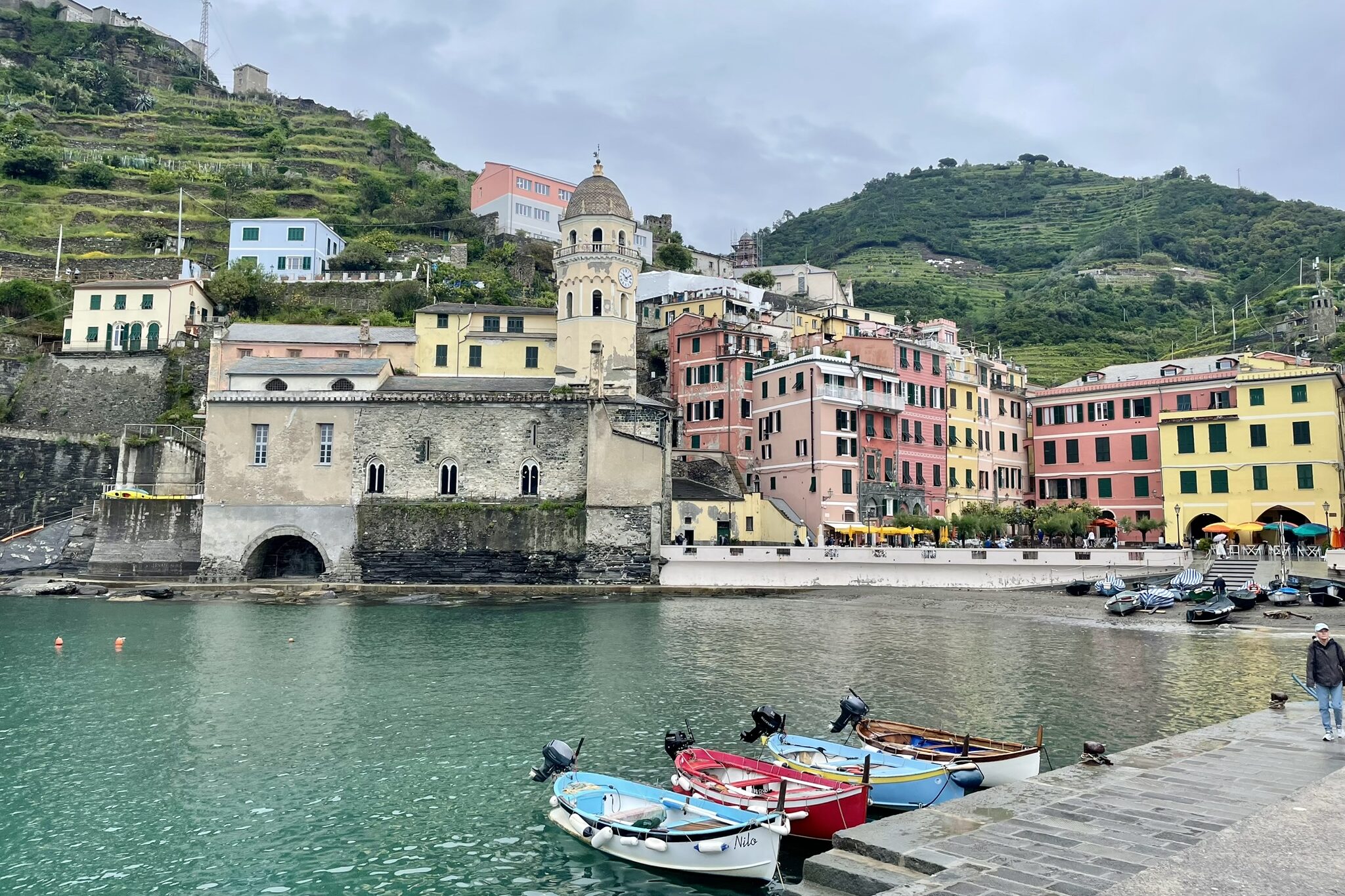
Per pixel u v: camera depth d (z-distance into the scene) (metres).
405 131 176.38
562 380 76.81
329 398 70.38
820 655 38.53
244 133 159.25
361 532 69.38
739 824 16.38
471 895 16.05
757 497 77.12
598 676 34.41
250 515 69.44
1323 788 14.97
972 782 19.28
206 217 122.69
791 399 79.56
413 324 98.06
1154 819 14.62
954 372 86.81
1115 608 49.94
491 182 137.88
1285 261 173.12
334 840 18.55
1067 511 71.88
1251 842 12.13
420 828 19.19
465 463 71.00
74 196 121.50
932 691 30.83
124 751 24.77
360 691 32.09
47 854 17.84
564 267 78.06
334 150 157.38
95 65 166.12
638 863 17.20
